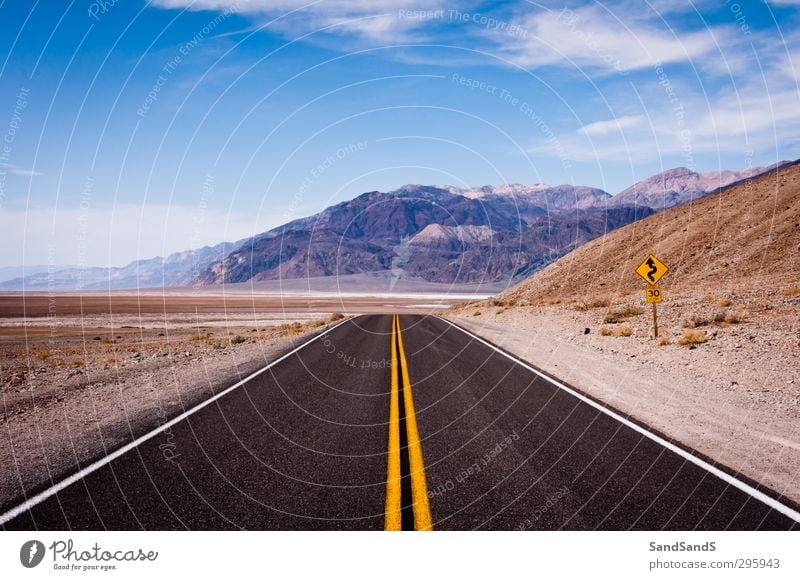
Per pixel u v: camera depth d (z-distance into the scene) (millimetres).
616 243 53500
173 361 15508
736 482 5293
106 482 5418
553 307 34906
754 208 40031
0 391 11445
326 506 4828
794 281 25078
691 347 14539
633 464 5852
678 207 53250
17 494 5141
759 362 12031
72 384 11852
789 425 7477
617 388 10336
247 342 21828
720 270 33188
